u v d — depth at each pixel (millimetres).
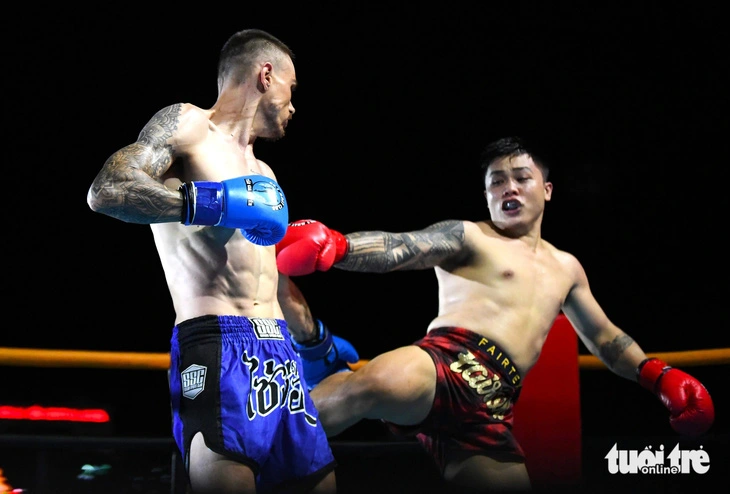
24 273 8328
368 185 8898
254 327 2598
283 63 2918
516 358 3771
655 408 7223
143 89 8219
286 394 2629
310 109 8789
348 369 3961
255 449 2479
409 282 8766
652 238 8391
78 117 8289
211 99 8227
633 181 8484
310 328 3766
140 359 4082
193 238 2600
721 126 8180
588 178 8562
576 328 4363
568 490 3900
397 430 3693
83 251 8422
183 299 2605
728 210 8188
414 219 8922
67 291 8367
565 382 4027
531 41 8484
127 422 7555
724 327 8070
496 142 4141
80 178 8445
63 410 5129
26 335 8258
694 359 4496
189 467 2465
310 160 8859
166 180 2605
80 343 8320
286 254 3424
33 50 8039
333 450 3842
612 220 8492
